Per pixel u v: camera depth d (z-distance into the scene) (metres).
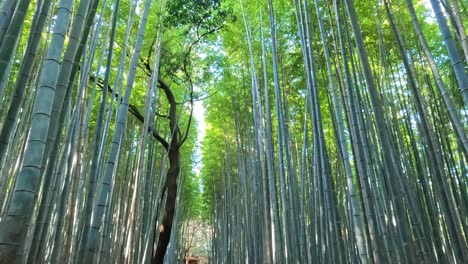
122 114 3.61
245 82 9.42
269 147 6.19
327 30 6.91
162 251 7.78
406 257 3.80
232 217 13.18
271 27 6.31
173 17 7.34
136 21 8.09
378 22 6.88
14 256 1.82
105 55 7.97
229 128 12.63
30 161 1.96
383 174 5.06
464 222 5.61
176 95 10.62
